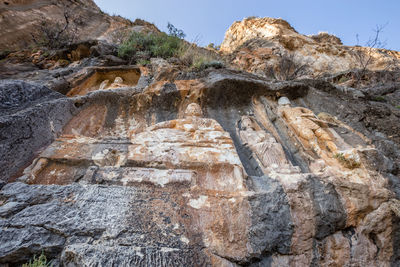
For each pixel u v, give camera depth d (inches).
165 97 193.6
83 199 80.6
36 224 69.2
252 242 77.6
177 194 87.9
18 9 478.0
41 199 79.1
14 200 77.3
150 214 77.7
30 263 61.5
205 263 68.2
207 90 189.3
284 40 583.8
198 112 168.7
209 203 85.2
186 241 71.5
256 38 652.1
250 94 199.9
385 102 218.4
